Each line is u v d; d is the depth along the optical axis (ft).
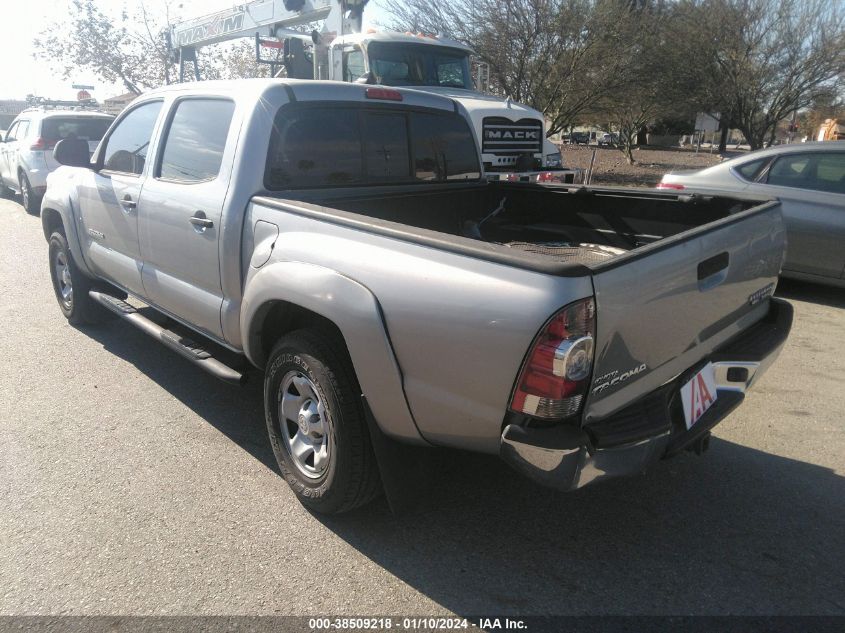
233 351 12.26
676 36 68.23
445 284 8.07
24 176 40.73
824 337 19.54
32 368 16.42
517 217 15.93
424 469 9.71
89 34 84.64
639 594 8.98
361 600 8.82
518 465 7.86
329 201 12.38
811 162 23.02
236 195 11.21
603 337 7.64
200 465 12.05
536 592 9.01
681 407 9.39
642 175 74.33
